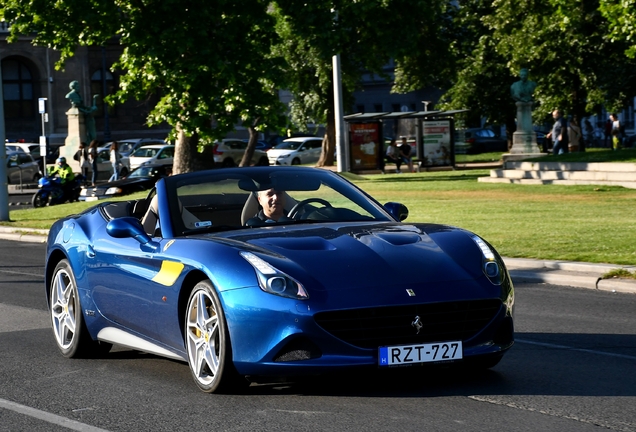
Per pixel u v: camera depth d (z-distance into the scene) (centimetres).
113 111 7181
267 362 570
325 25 2989
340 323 564
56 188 3278
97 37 2648
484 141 6062
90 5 2559
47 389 674
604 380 643
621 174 2541
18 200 3756
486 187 2731
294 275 573
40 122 6938
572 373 668
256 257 591
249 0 2583
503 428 519
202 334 619
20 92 6906
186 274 623
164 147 4925
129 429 551
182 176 743
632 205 2023
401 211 741
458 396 596
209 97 2544
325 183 751
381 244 615
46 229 2219
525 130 4112
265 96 2595
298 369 563
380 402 583
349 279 573
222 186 725
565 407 566
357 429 525
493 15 4509
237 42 2586
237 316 577
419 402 581
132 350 822
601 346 777
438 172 3781
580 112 4391
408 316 568
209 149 3020
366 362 563
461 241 630
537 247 1401
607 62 4153
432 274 585
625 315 940
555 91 4328
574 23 3947
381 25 3416
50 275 844
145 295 675
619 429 514
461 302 579
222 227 688
